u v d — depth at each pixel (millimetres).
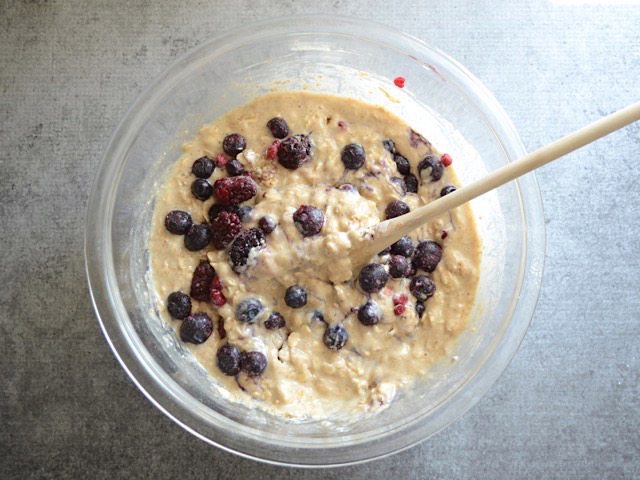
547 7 387
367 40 343
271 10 383
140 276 339
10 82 377
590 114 381
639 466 364
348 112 354
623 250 376
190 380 325
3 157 374
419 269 341
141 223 344
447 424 316
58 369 364
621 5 387
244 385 330
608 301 374
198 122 352
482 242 343
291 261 321
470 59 383
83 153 375
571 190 380
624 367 370
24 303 366
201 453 360
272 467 360
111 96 378
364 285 326
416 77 349
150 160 344
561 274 375
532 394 367
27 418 361
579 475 362
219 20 382
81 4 381
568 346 371
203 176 344
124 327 320
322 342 335
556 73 382
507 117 337
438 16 384
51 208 372
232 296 327
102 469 359
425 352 342
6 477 358
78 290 367
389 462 361
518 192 334
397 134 350
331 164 344
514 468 362
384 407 332
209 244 337
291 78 358
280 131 348
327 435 319
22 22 380
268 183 340
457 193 288
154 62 380
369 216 329
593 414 367
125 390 363
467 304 342
